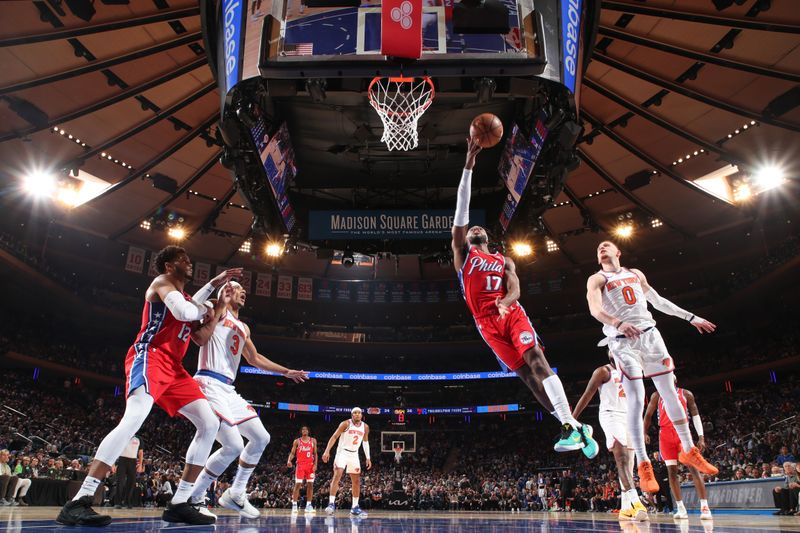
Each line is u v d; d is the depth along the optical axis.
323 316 45.09
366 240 19.88
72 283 36.03
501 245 18.53
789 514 11.64
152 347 4.71
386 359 46.81
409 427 44.38
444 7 10.70
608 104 21.31
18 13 15.53
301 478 14.84
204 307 4.85
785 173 24.27
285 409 41.12
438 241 19.95
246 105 12.52
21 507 11.79
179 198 29.31
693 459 5.66
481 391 44.38
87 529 3.76
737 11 15.59
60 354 35.09
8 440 20.72
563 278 39.91
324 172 18.03
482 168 17.89
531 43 10.67
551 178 15.20
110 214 30.67
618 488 22.97
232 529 4.10
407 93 12.02
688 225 31.17
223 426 5.60
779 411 27.81
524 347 4.97
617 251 6.16
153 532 3.58
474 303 5.35
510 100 14.52
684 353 40.03
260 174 15.33
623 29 17.06
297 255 39.53
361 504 31.12
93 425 32.72
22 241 32.22
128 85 19.48
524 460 38.25
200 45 18.02
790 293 32.41
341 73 10.65
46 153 23.44
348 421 12.42
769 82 18.86
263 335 42.91
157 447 30.89
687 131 21.95
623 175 26.17
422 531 4.24
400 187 18.58
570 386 42.53
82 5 15.31
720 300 35.16
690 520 6.79
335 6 10.72
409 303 43.50
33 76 17.95
